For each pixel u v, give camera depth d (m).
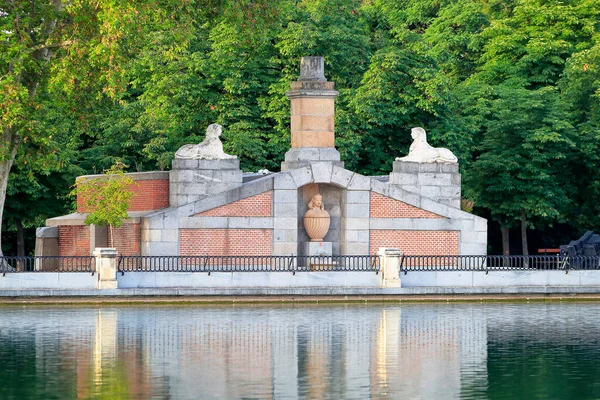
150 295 55.38
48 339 41.41
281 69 84.19
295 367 35.53
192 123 83.38
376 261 64.06
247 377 33.69
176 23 61.41
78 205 70.81
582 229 90.50
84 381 32.91
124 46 60.94
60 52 62.84
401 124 83.69
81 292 54.62
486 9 104.12
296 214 65.38
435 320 48.41
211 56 82.00
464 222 67.44
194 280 56.81
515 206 83.88
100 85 63.12
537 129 82.88
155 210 65.06
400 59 82.44
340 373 34.50
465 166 85.69
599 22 96.50
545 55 93.00
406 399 30.53
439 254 67.31
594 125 86.88
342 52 83.88
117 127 82.81
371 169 84.25
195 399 30.30
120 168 68.25
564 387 32.38
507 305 55.97
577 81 87.00
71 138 80.38
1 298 53.69
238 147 80.56
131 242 64.25
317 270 58.03
